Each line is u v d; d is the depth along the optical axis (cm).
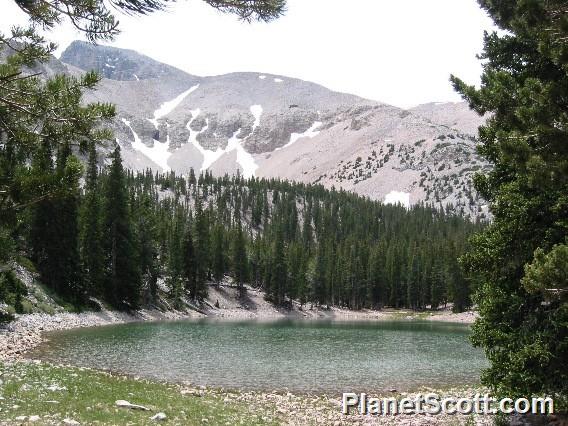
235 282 12025
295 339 5266
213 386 2583
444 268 12838
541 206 1653
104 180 7262
